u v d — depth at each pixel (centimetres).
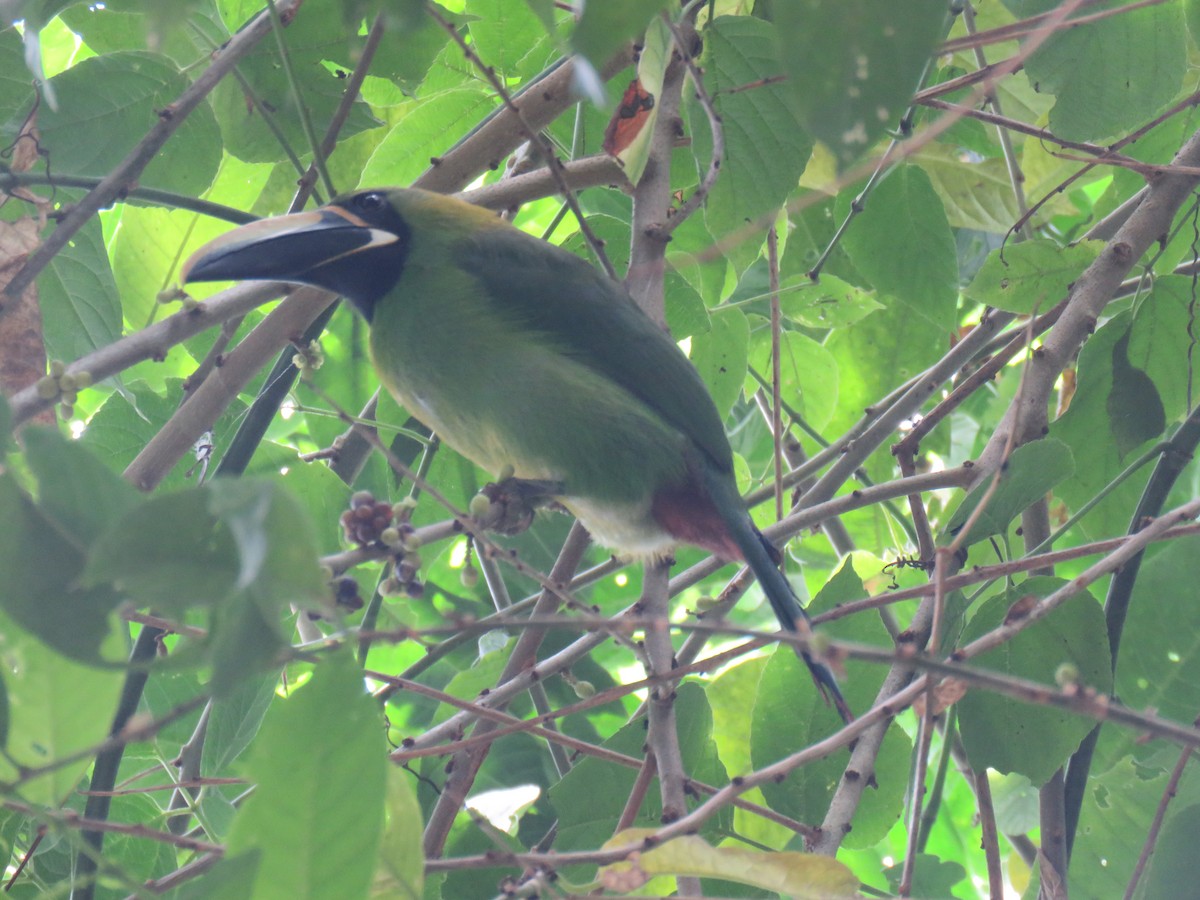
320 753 391
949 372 846
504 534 786
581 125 843
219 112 816
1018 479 656
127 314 966
